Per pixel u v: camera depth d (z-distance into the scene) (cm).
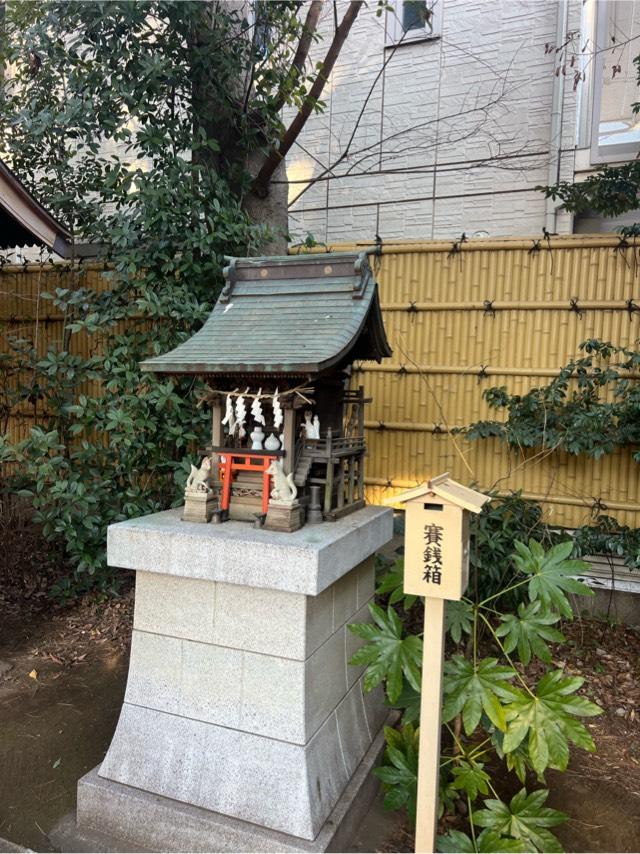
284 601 215
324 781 223
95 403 401
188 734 230
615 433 370
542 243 407
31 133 438
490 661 218
